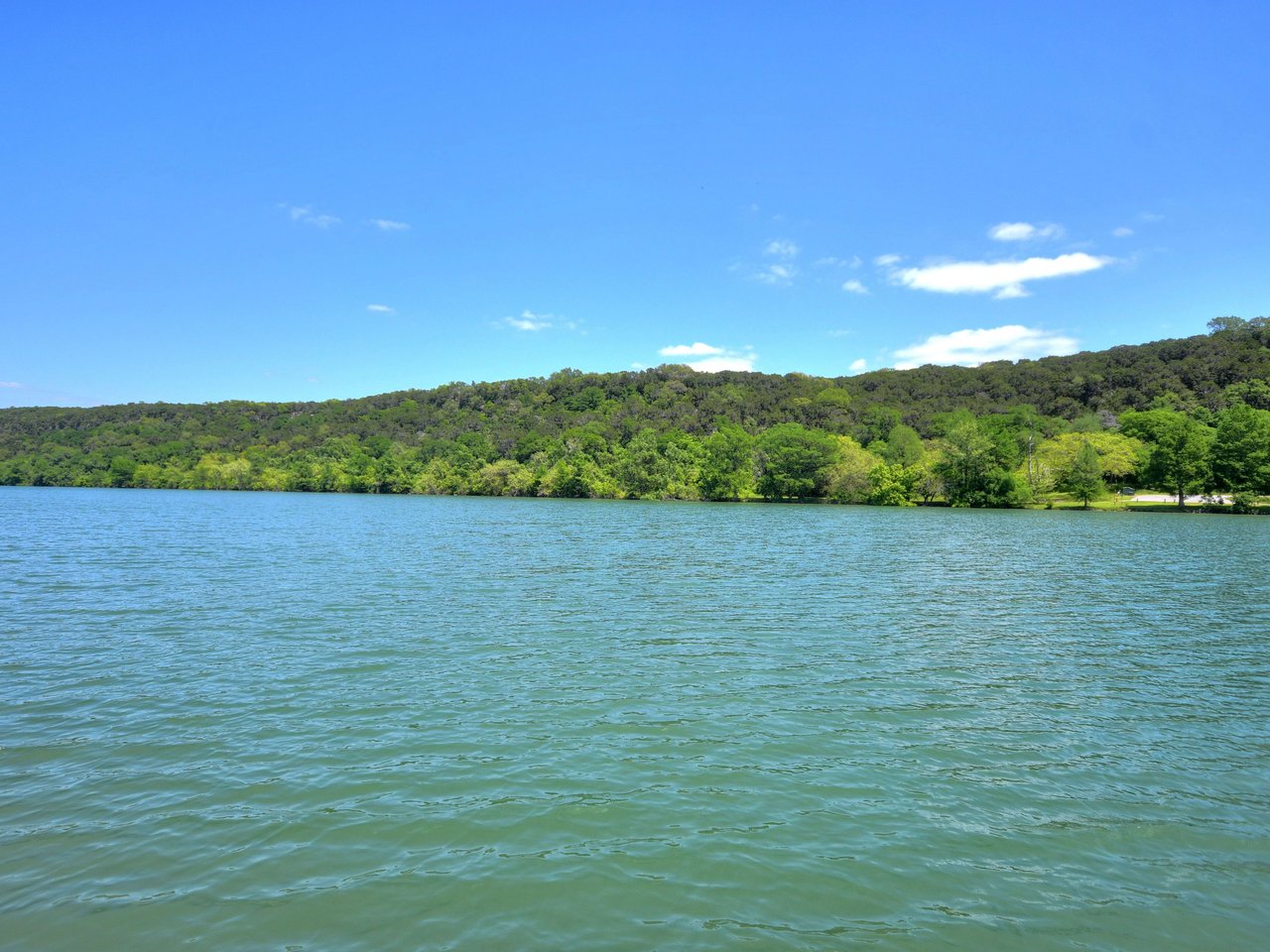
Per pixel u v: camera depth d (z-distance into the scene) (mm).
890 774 12586
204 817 10828
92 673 17984
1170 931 8453
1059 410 162250
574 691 16875
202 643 21188
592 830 10539
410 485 166375
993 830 10727
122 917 8484
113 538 53281
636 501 139375
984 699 16844
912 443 133750
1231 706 16625
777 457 131750
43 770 12422
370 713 15281
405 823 10695
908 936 8281
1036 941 8227
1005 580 36031
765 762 13016
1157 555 48000
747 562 42031
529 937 8180
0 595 28766
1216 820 11172
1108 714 15945
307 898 8875
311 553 44438
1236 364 148250
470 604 27656
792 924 8469
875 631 23844
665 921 8477
